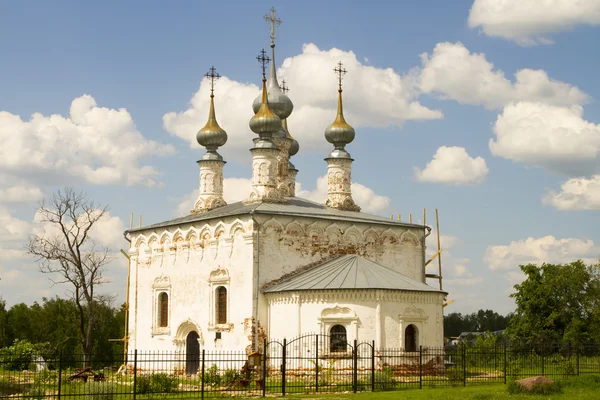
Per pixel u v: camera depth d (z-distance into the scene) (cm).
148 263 6222
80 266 7100
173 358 5862
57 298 11069
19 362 5525
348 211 6259
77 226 7119
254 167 5969
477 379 4747
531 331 7775
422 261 6119
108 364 8556
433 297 5281
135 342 6244
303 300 5125
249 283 5312
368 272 5247
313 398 3775
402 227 6028
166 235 6069
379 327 5019
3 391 4288
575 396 3716
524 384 3866
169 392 4116
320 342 5034
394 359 5044
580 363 5562
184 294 5853
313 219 5597
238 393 4131
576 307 7769
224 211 5944
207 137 6556
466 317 17225
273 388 4344
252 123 6016
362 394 3931
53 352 6756
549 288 7706
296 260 5491
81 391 4131
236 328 5384
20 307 10938
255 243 5344
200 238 5769
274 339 5234
